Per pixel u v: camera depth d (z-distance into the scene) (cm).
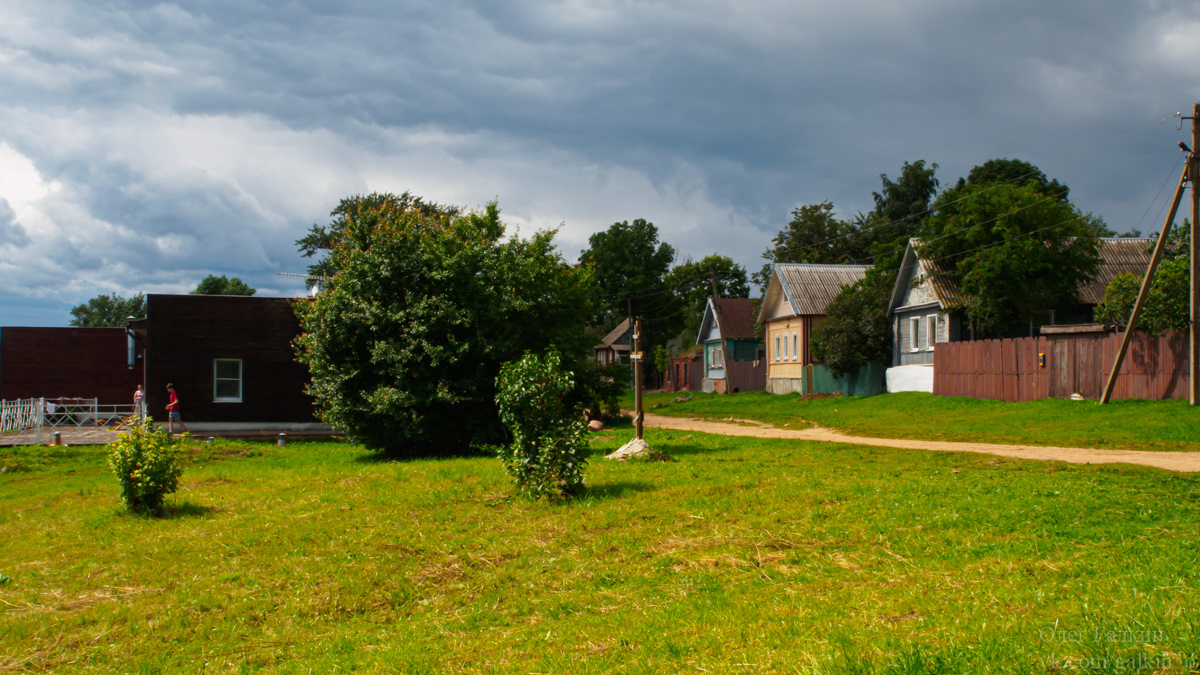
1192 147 2027
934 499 1012
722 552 824
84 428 3147
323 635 691
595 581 771
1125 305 2369
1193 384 1994
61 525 1224
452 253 2128
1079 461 1373
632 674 512
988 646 454
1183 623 464
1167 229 2084
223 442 2558
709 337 6088
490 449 2092
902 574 703
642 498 1131
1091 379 2403
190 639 694
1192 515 855
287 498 1329
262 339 2969
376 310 1986
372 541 972
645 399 5741
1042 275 2997
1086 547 742
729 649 538
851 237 6612
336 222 5088
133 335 3716
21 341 3731
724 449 1833
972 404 2770
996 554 741
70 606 802
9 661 652
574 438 1176
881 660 455
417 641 641
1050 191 5466
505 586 779
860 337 3831
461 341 2067
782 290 4791
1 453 2275
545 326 2372
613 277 8681
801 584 700
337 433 2977
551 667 547
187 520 1187
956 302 3216
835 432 2473
